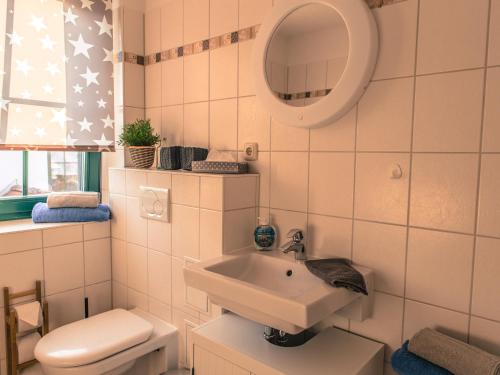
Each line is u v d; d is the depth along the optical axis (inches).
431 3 46.3
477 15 43.2
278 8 58.3
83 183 91.7
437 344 41.8
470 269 45.0
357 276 48.0
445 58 45.6
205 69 72.4
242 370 49.4
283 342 52.7
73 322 74.6
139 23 84.5
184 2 75.4
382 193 51.6
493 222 43.3
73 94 80.7
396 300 51.1
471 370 38.2
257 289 45.2
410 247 49.6
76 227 80.7
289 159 61.3
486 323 44.1
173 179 70.1
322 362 47.6
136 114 85.4
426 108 47.4
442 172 46.5
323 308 43.5
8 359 70.2
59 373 59.4
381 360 51.4
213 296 52.9
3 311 70.7
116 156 88.4
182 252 69.7
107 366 61.6
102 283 86.4
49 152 86.7
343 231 55.9
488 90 42.9
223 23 68.7
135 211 79.4
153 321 75.8
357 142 53.5
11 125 73.7
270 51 60.2
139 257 79.7
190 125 76.3
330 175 56.7
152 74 83.9
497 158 42.6
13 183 82.7
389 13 49.5
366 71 50.2
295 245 57.2
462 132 44.8
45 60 76.9
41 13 76.0
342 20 51.6
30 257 74.0
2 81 72.3
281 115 58.9
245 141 67.0
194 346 55.6
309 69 55.7
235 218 63.4
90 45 82.4
